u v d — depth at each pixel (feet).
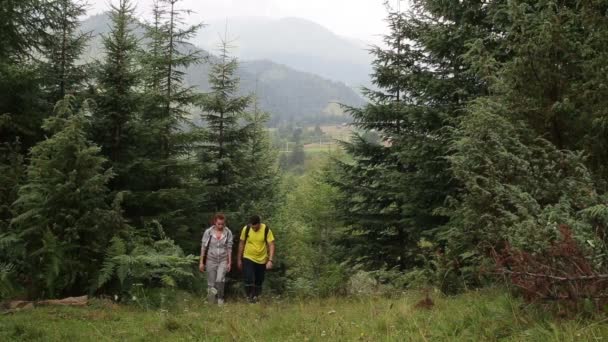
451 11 38.37
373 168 50.60
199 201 47.26
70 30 42.04
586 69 22.17
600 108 21.31
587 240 15.14
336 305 25.84
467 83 38.22
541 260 15.20
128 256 27.40
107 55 38.91
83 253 27.55
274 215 67.67
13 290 24.95
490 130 22.67
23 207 27.58
